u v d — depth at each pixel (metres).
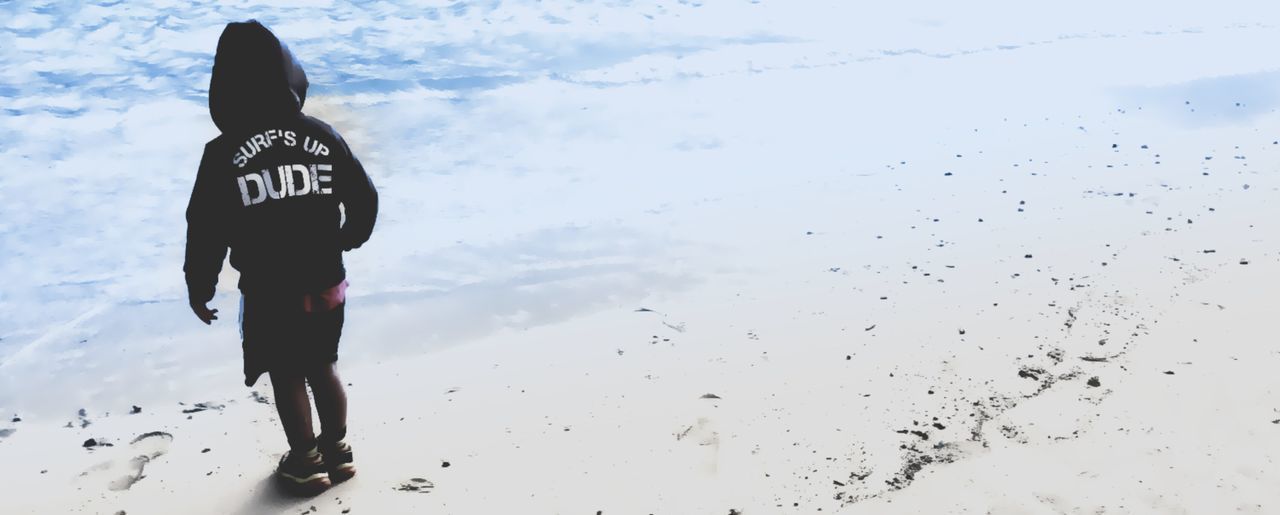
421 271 6.06
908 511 3.27
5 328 5.21
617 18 13.29
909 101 10.41
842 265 5.97
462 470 3.74
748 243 6.50
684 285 5.86
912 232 6.51
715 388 4.34
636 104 10.14
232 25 3.09
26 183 7.34
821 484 3.47
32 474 3.82
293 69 3.17
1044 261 5.70
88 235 6.50
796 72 11.49
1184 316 4.66
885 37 13.15
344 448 3.67
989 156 8.35
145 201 7.19
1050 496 3.29
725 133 9.26
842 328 4.94
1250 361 4.12
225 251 3.21
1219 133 8.81
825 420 3.94
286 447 4.03
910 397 4.08
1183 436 3.59
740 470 3.61
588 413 4.18
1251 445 3.50
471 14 13.06
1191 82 10.96
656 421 4.06
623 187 7.76
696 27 13.11
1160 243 5.82
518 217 7.05
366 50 11.41
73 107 9.16
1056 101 10.32
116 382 4.70
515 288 5.84
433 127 9.18
